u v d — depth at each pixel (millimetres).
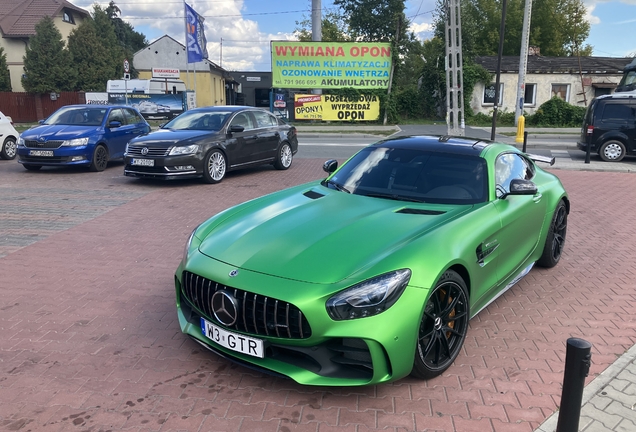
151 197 8938
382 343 2779
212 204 8422
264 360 2982
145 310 4297
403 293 2883
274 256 3141
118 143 12328
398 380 3250
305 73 28516
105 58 36156
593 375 3312
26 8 39531
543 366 3434
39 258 5637
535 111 29750
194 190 9625
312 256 3090
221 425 2799
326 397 3061
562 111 28047
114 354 3566
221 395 3082
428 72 30594
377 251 3104
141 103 31000
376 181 4309
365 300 2799
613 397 3043
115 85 31297
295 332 2846
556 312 4305
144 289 4758
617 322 4121
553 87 30000
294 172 12023
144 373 3324
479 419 2861
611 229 7062
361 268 2953
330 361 2889
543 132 23562
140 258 5664
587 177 11672
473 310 3609
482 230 3598
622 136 13914
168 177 9734
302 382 2852
